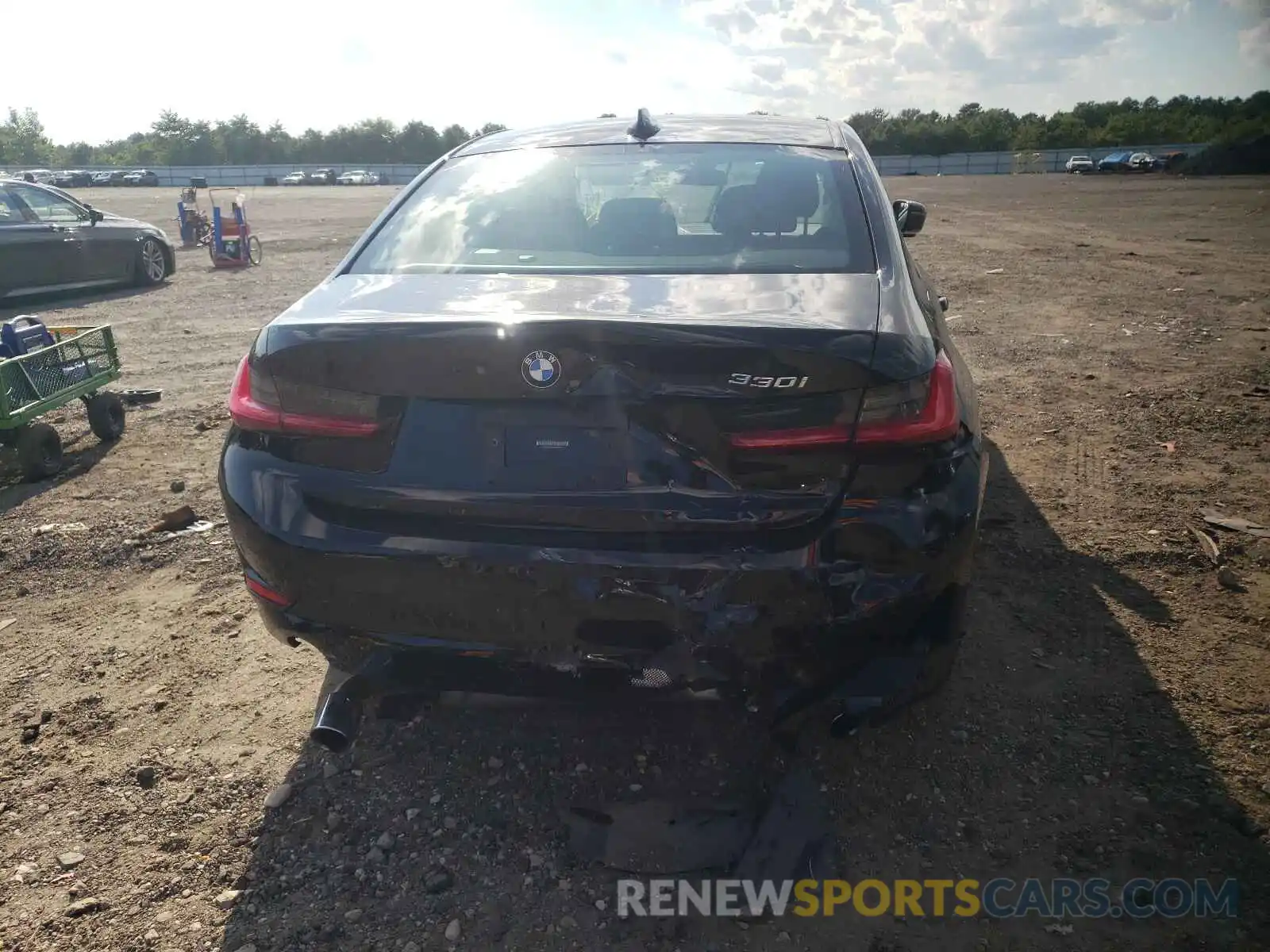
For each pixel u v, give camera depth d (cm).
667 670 219
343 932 219
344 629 234
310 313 243
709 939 214
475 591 219
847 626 214
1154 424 559
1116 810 249
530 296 241
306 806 260
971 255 1412
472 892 229
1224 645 323
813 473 212
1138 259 1309
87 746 290
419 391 219
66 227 1192
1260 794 252
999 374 684
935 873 231
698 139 335
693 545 212
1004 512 435
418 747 281
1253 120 4944
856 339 211
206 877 237
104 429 587
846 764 268
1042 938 213
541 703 237
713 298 234
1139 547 396
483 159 340
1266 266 1212
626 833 246
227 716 302
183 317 1066
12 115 11181
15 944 218
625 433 212
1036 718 286
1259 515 426
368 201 3916
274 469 235
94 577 405
